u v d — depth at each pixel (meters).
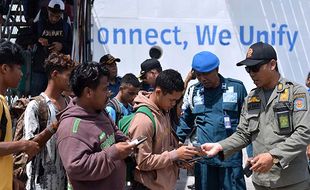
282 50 8.11
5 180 2.95
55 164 3.53
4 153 2.84
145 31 7.86
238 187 4.50
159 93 3.57
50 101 3.54
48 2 6.76
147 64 5.82
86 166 2.79
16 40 6.77
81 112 2.93
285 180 3.59
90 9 7.14
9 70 3.05
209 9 7.98
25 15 7.38
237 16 8.02
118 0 7.77
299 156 3.60
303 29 8.14
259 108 3.69
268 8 8.08
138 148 3.43
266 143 3.63
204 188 4.54
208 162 4.50
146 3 7.85
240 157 4.54
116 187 3.01
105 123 3.01
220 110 4.54
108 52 7.78
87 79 2.89
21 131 3.45
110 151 2.85
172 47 7.93
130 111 5.20
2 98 2.96
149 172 3.54
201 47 7.98
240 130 3.86
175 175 3.71
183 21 7.93
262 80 3.63
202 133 4.58
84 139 2.86
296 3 8.11
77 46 6.67
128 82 5.21
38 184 3.49
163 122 3.62
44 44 6.51
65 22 6.83
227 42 8.04
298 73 8.13
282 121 3.55
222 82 4.59
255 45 3.66
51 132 3.14
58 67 3.55
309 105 3.52
